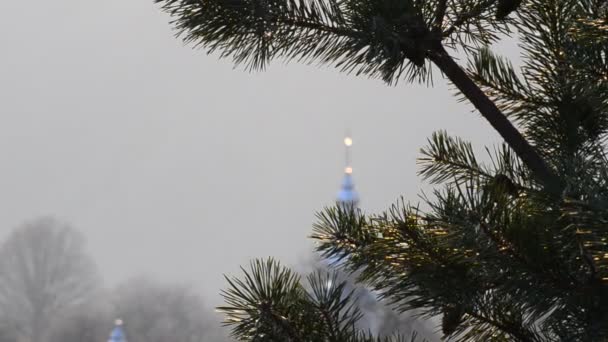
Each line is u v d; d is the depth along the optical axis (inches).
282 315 356.8
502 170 377.7
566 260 321.1
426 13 357.1
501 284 326.3
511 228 315.9
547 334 338.6
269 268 361.1
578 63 364.5
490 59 408.2
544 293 319.9
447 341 354.3
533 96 401.7
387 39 342.3
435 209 318.7
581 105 384.8
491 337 353.7
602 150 327.9
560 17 377.7
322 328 356.8
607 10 323.6
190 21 362.3
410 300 347.9
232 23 358.0
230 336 356.8
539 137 399.9
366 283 359.6
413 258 339.9
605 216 291.4
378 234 373.1
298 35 354.9
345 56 351.9
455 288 339.3
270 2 351.9
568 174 324.2
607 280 312.3
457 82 366.3
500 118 368.5
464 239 314.3
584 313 323.9
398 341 357.4
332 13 351.6
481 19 373.4
